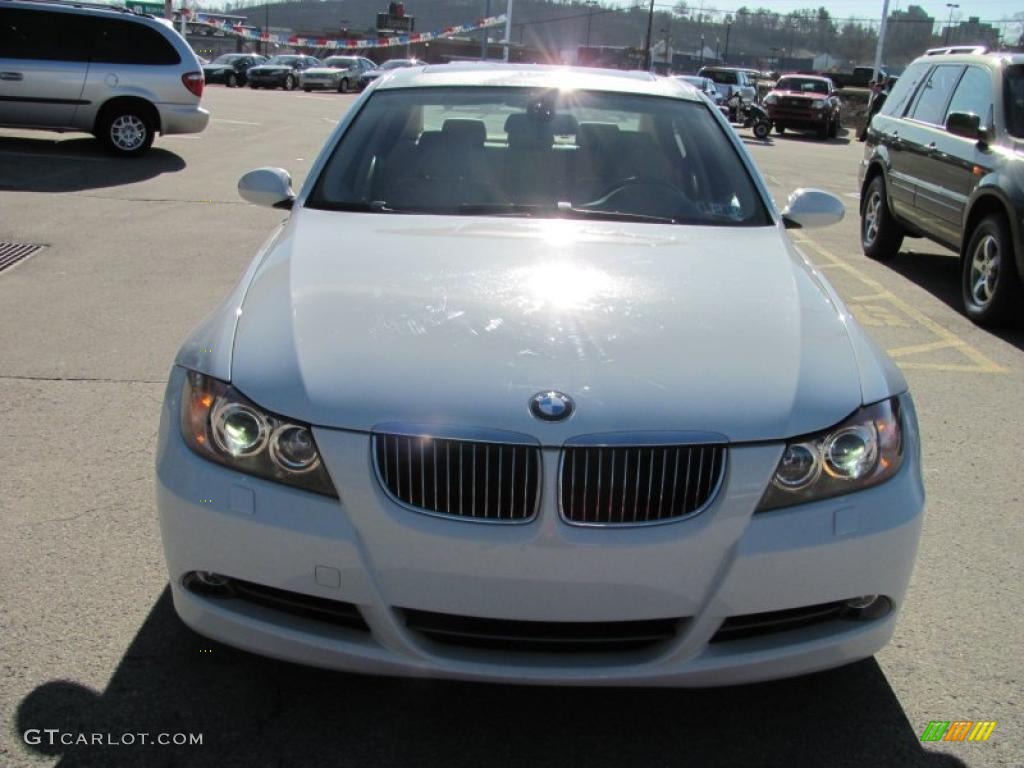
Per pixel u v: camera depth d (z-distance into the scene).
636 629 2.42
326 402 2.42
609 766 2.53
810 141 27.41
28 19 13.20
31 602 3.10
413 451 2.35
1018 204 6.52
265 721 2.64
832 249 9.84
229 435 2.47
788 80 29.81
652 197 3.83
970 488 4.29
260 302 2.86
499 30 86.38
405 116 4.10
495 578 2.34
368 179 3.86
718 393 2.47
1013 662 3.01
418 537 2.34
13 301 6.54
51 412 4.68
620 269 3.12
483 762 2.53
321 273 3.00
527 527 2.33
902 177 8.62
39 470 4.05
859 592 2.48
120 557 3.39
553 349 2.59
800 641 2.48
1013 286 6.67
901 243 9.46
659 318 2.79
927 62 9.11
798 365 2.61
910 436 2.66
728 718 2.72
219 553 2.45
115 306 6.49
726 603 2.38
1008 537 3.83
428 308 2.77
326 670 2.82
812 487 2.44
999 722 2.73
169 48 13.68
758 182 3.98
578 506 2.35
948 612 3.28
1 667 2.79
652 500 2.36
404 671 2.41
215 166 13.14
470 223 3.53
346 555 2.35
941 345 6.53
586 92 4.25
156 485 2.57
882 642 2.58
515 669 2.38
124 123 13.55
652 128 4.12
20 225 8.91
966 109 7.80
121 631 2.98
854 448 2.48
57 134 15.88
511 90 4.23
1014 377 5.90
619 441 2.34
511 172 3.90
